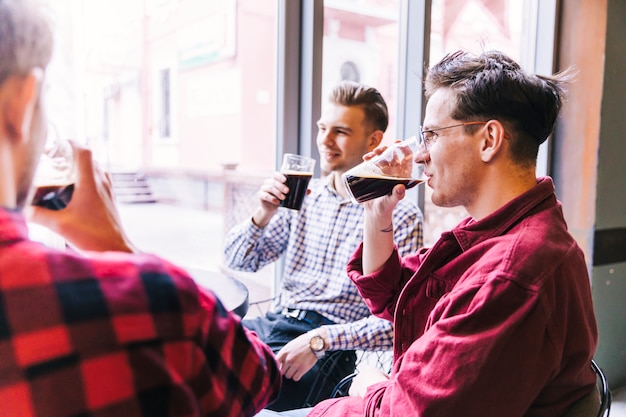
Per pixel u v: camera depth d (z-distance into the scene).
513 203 0.87
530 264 0.77
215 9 5.49
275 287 2.19
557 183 2.74
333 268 1.63
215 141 5.86
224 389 0.47
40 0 0.39
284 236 1.78
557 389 0.83
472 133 0.90
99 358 0.37
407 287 0.99
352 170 1.10
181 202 6.11
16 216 0.38
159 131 5.77
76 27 1.94
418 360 0.79
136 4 5.39
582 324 0.80
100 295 0.38
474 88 0.88
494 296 0.75
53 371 0.35
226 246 1.78
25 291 0.36
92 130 1.87
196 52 5.85
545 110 0.88
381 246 1.16
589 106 2.58
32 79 0.38
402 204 1.57
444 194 0.95
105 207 0.53
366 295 1.18
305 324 1.59
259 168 5.38
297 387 1.45
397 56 2.42
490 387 0.73
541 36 2.74
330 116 1.64
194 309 0.44
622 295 2.77
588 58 2.57
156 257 0.45
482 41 1.13
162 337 0.40
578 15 2.60
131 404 0.37
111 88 3.89
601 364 2.73
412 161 1.08
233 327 0.50
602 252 2.65
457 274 0.91
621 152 2.68
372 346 1.40
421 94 2.29
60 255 0.39
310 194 1.75
